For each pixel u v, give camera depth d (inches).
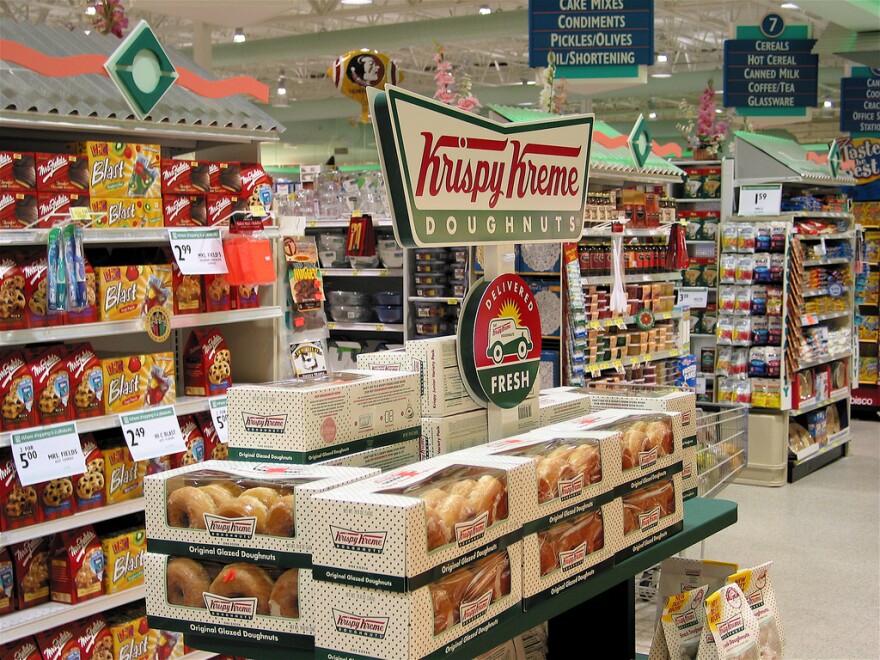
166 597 76.0
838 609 209.6
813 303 344.8
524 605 78.5
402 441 90.4
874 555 247.0
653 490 99.4
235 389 83.2
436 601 66.7
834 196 378.0
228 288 159.9
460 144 85.4
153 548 76.9
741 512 289.7
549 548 81.8
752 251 320.2
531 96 831.7
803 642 191.8
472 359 93.5
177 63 161.2
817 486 324.2
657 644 105.3
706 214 346.0
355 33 635.5
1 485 129.1
